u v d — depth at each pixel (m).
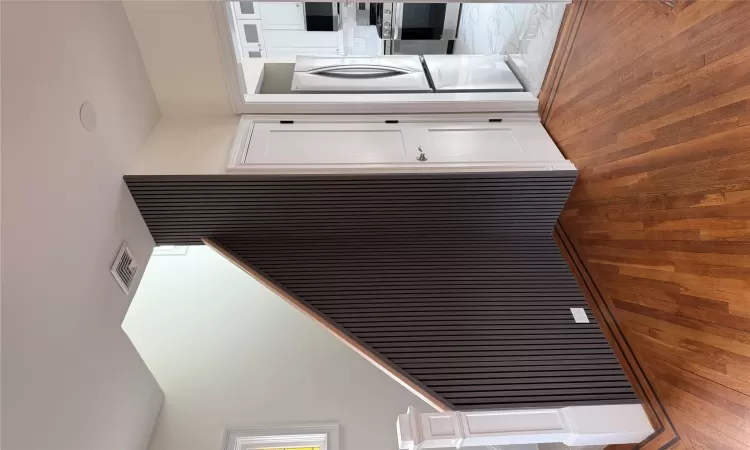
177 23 2.37
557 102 2.77
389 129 2.80
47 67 1.69
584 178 2.51
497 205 2.65
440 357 2.27
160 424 2.83
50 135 1.69
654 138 1.96
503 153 2.67
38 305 1.59
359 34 5.10
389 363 2.24
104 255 2.06
